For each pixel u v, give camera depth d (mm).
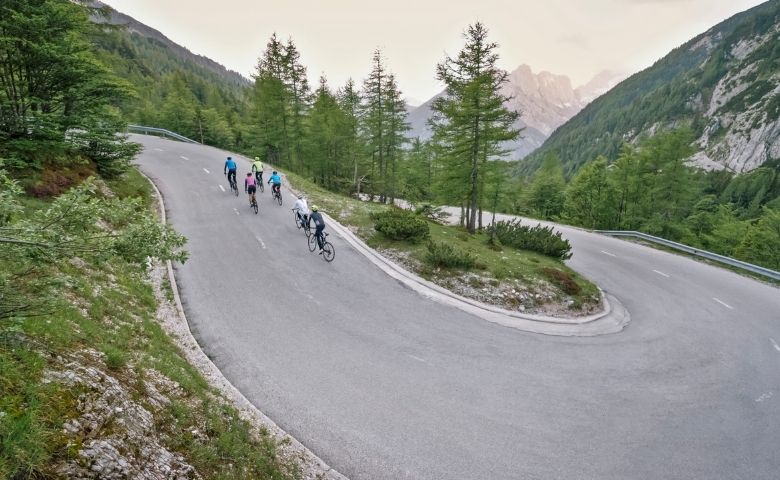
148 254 4355
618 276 21016
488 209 53125
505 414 8133
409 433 7312
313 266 14672
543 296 14898
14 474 2920
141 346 7109
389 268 15648
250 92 49750
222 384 7844
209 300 11344
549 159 63000
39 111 12273
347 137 40438
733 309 16344
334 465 6477
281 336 10047
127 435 4273
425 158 49531
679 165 38000
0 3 10312
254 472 5484
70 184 13430
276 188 21078
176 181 22906
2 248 3477
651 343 12578
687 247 27078
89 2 13594
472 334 11516
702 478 6992
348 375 8828
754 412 9039
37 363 4152
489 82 22938
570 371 10141
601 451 7375
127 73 96312
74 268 8805
